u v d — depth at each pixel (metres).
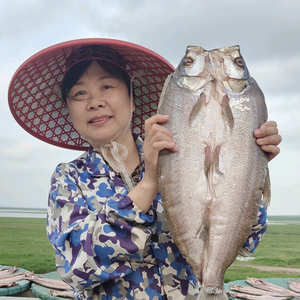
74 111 1.91
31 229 11.55
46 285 3.58
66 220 1.63
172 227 1.41
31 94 2.32
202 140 1.46
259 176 1.46
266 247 8.69
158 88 2.42
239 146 1.45
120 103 1.90
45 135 2.59
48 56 2.09
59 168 1.94
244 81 1.51
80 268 1.45
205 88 1.50
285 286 4.02
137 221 1.50
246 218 1.42
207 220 1.40
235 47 1.55
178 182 1.42
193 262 1.38
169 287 1.70
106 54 1.92
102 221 1.51
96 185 1.83
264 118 1.51
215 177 1.43
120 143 1.99
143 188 1.52
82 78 1.88
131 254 1.49
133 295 1.62
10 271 4.13
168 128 1.46
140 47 1.95
